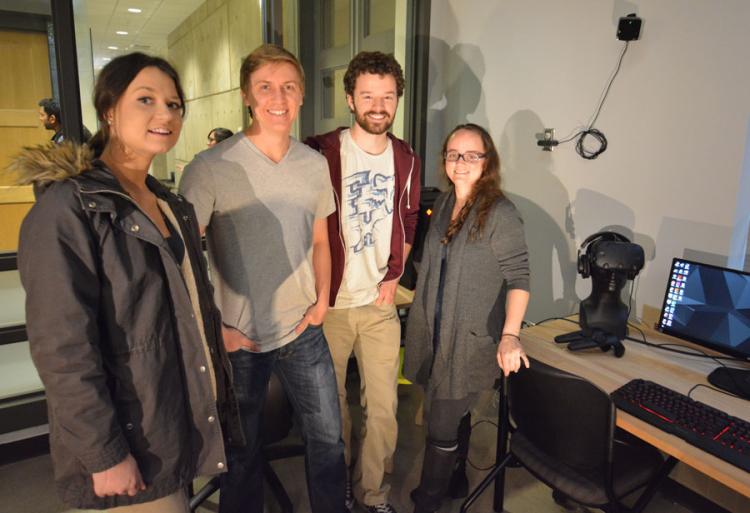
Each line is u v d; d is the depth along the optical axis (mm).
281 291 1577
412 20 3146
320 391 1721
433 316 1837
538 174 2740
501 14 2814
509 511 2051
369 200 1840
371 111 1726
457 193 1815
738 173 1952
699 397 1651
